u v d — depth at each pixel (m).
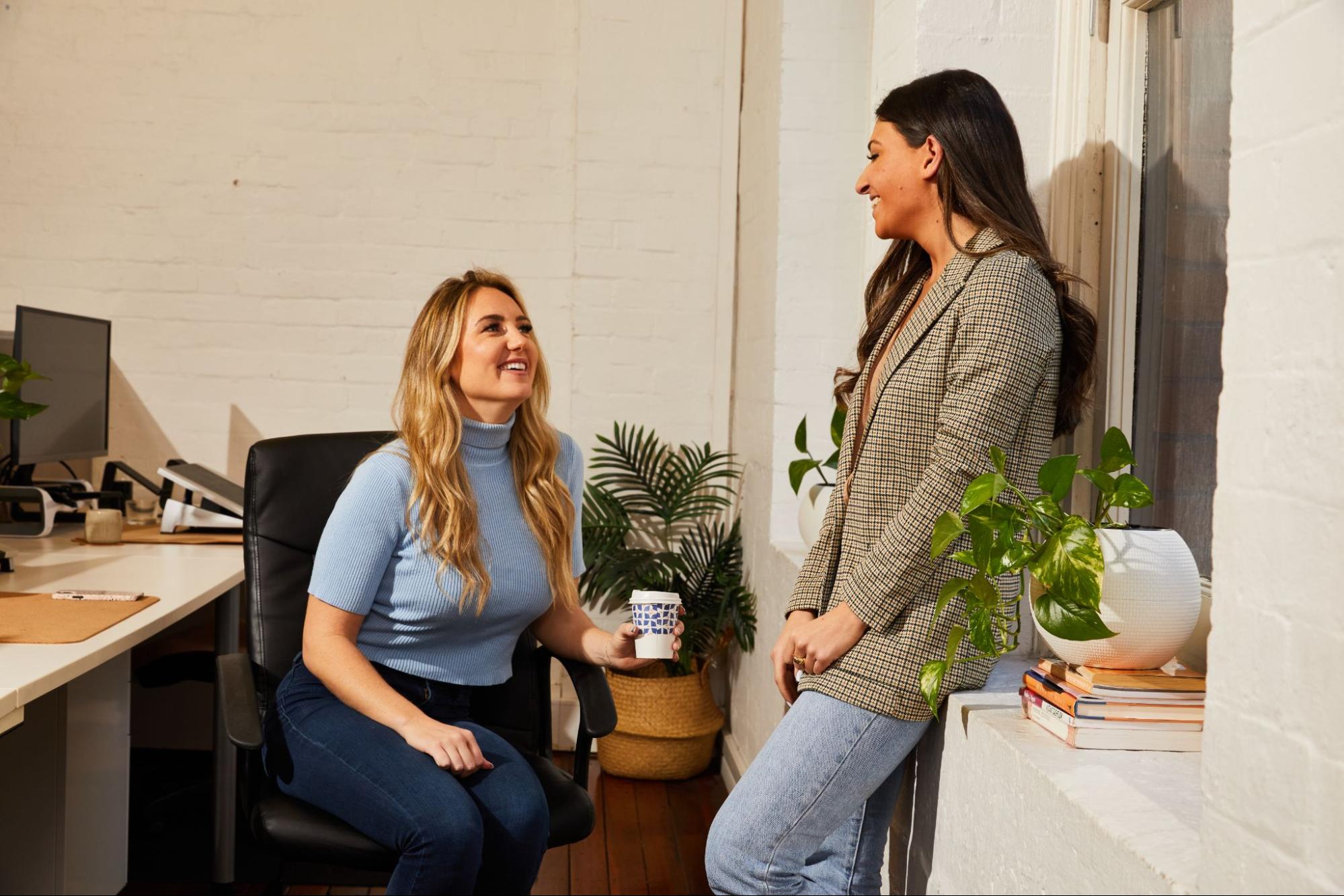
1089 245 1.94
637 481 3.75
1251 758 0.97
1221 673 1.02
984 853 1.47
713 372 3.77
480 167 3.74
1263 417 0.97
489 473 1.93
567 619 2.03
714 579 3.60
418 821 1.59
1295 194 0.94
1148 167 1.85
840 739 1.54
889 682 1.52
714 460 3.70
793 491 2.94
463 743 1.68
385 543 1.80
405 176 3.71
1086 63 1.94
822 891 1.74
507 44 3.73
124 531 3.09
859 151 3.03
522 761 1.79
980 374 1.46
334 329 3.71
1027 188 1.69
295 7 3.66
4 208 3.61
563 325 3.79
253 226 3.68
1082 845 1.19
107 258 3.64
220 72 3.64
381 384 3.72
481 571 1.83
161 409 3.67
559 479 2.05
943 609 1.52
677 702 3.49
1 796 2.11
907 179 1.62
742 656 3.54
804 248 3.04
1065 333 1.57
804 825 1.57
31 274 3.62
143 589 2.28
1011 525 1.38
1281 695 0.94
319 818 1.70
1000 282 1.48
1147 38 1.86
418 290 3.73
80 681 2.17
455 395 1.92
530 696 2.05
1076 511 1.95
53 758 2.11
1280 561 0.95
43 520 3.00
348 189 3.70
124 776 2.40
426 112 3.71
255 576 1.99
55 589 2.27
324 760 1.70
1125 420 1.87
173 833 3.04
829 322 3.04
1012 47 2.01
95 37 3.61
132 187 3.63
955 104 1.58
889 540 1.49
